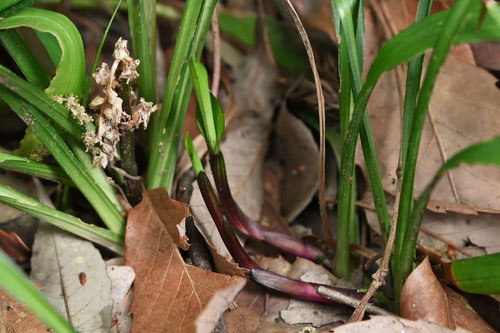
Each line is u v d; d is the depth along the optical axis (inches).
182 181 15.6
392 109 15.9
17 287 11.7
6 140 16.1
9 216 15.2
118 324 14.1
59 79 13.4
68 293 14.2
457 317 13.9
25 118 13.4
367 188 15.6
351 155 13.6
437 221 15.2
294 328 14.2
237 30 18.1
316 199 16.6
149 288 14.1
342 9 13.2
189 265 14.1
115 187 14.8
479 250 14.9
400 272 13.7
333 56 17.8
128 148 14.2
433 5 16.6
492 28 11.5
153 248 14.4
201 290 13.9
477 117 15.5
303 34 13.6
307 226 16.4
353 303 14.0
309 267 15.0
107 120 13.4
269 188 17.0
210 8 13.7
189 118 16.5
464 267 13.6
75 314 14.0
